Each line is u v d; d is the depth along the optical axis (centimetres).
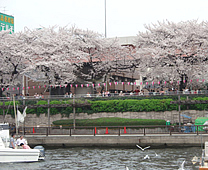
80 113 4678
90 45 5397
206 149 2441
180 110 4403
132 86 7669
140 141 3628
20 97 5009
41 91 6169
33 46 5406
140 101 4512
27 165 2781
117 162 2856
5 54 5334
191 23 5088
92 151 3431
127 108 4544
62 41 5338
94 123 4291
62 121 4488
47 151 3478
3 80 5550
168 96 4512
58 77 5472
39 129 4250
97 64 5600
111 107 4597
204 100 4191
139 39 5422
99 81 5722
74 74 5638
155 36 5303
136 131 4128
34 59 5359
